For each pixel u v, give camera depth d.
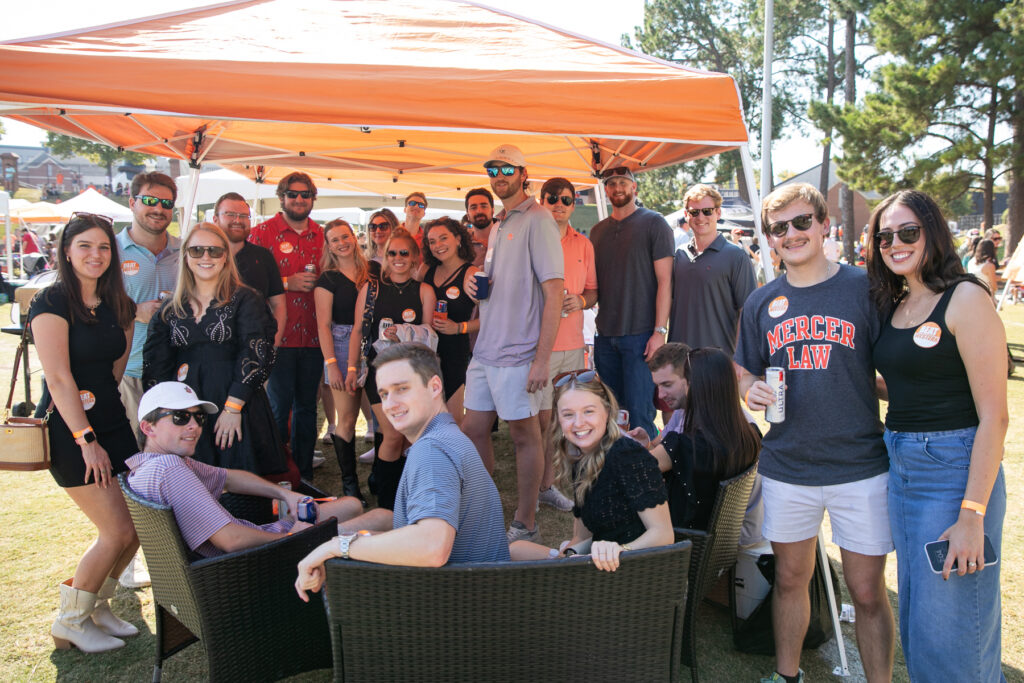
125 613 3.40
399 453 4.42
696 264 4.60
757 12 33.34
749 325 2.65
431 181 8.29
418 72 3.18
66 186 85.00
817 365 2.41
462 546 2.25
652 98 3.22
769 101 14.05
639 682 2.23
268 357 3.39
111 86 2.90
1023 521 4.43
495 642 2.12
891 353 2.24
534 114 3.15
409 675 2.16
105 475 2.88
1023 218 22.05
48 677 2.87
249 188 9.90
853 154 21.83
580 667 2.18
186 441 2.75
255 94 3.00
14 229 27.28
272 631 2.53
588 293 4.75
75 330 2.87
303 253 5.09
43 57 2.86
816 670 2.96
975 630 2.15
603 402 2.43
